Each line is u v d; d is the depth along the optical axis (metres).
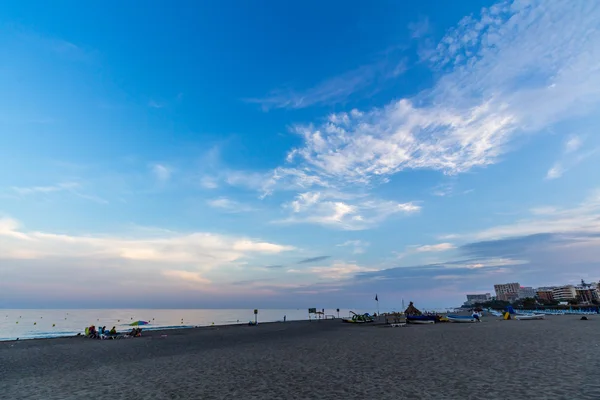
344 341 32.62
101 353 28.12
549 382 12.41
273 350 27.31
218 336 44.91
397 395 11.73
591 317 66.62
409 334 37.66
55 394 13.90
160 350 29.80
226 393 13.16
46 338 45.47
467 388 12.16
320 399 11.70
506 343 25.28
